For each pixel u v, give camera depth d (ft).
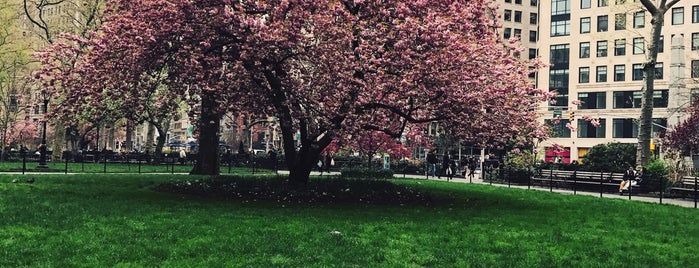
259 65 53.47
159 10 52.75
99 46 54.75
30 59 138.21
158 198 54.29
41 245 29.89
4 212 40.55
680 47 144.25
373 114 61.67
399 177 115.96
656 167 88.99
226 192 61.05
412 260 29.12
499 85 58.70
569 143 242.17
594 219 47.83
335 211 48.16
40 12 130.11
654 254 32.94
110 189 61.87
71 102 57.72
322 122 55.98
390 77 54.29
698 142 128.26
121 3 54.85
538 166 114.83
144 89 57.98
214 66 54.29
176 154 169.99
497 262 29.30
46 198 50.11
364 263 28.14
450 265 28.32
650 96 93.15
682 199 78.28
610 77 237.04
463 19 53.62
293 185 65.05
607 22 239.30
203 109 68.39
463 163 159.33
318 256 29.27
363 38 53.36
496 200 62.90
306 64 56.95
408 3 52.13
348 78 50.34
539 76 258.78
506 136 66.03
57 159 141.49
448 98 54.39
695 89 161.38
